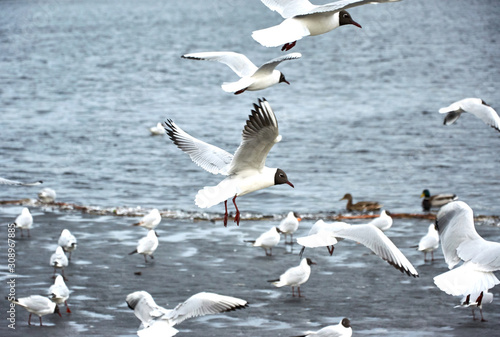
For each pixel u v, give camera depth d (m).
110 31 110.88
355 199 28.64
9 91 58.28
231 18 137.50
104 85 62.22
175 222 24.53
